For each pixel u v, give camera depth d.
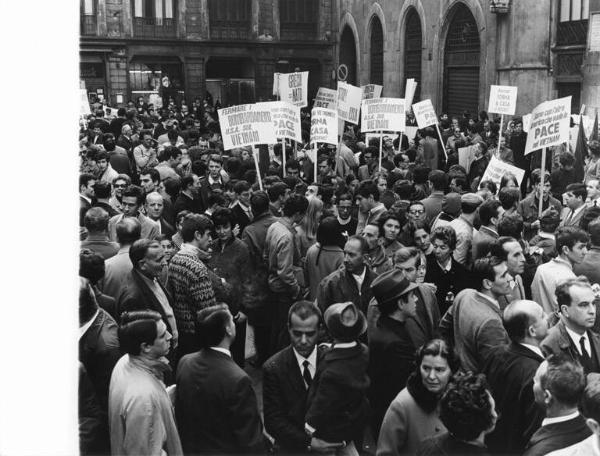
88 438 3.86
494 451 4.16
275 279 7.11
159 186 9.73
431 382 3.70
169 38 37.78
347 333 4.01
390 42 32.62
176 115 29.59
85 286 4.21
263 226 7.36
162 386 3.81
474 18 25.80
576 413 3.26
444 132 19.91
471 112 26.56
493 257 4.82
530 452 3.24
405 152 15.03
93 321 4.27
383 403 4.68
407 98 17.70
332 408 3.98
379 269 6.61
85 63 37.03
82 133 16.42
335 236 6.78
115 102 37.16
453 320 4.90
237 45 38.78
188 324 5.72
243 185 8.75
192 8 37.91
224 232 6.95
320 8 39.50
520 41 23.03
